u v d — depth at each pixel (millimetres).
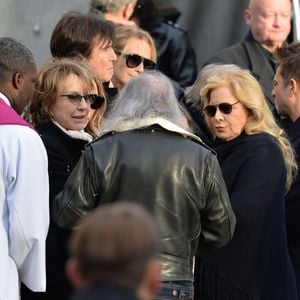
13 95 17469
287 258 18906
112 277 8859
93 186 16469
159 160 16438
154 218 16359
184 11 32188
